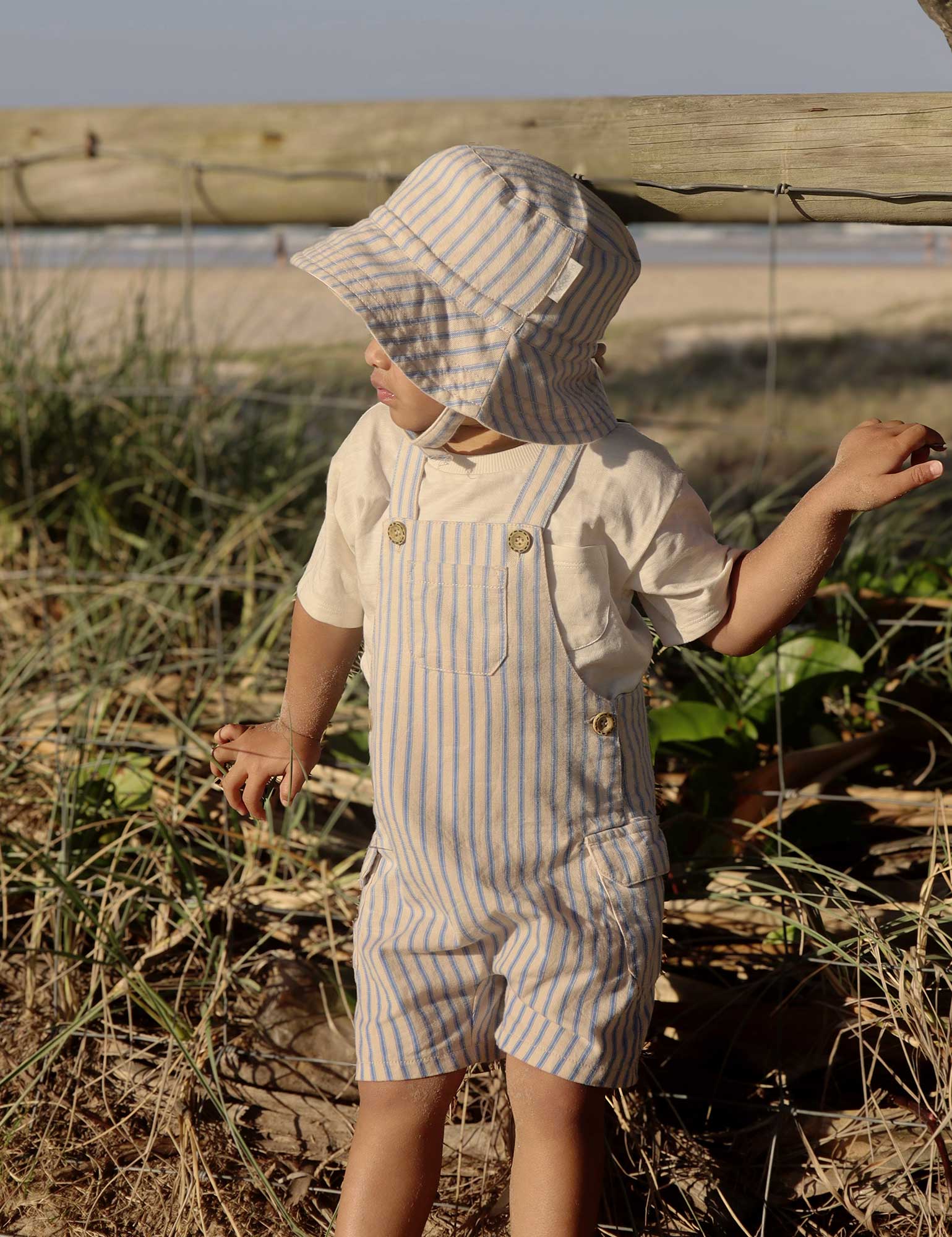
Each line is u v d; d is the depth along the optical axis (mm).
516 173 1246
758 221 1520
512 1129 1467
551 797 1284
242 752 1520
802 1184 1414
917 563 2506
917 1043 1382
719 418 6031
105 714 2277
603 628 1268
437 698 1291
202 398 2906
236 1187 1460
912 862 1754
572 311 1237
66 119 1875
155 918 1766
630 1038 1300
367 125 1722
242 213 1836
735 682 2195
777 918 1654
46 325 3463
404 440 1347
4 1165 1483
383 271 1220
